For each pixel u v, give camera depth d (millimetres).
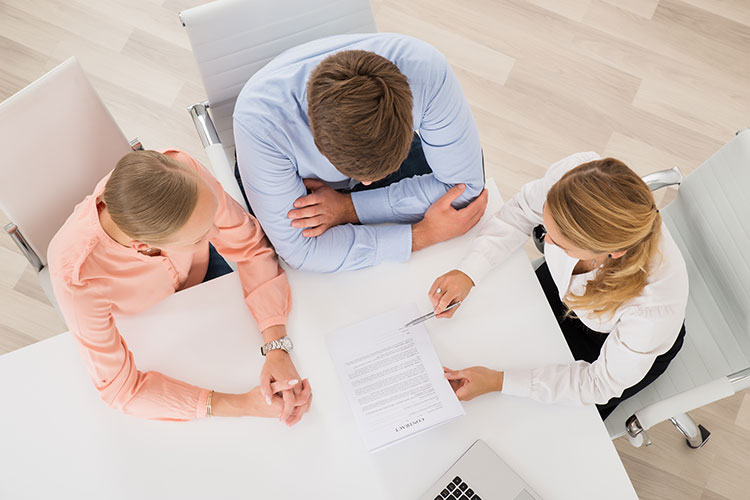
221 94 1520
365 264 1338
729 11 2447
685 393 1261
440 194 1385
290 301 1309
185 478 1182
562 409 1238
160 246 1068
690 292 1477
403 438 1187
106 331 1194
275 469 1188
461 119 1226
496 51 2365
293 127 1155
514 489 1164
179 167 1044
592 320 1347
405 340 1266
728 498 1919
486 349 1281
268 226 1288
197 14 1336
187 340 1280
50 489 1171
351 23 1476
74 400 1225
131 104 2244
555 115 2305
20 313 2000
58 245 1177
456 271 1312
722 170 1326
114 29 2316
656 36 2406
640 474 1943
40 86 1241
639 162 2266
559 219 1080
